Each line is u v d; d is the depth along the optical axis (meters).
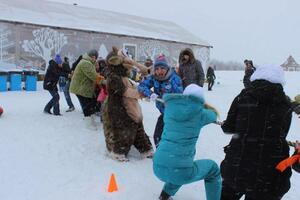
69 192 5.23
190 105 4.24
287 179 3.80
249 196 3.70
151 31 29.14
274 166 3.69
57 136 8.09
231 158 3.84
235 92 23.41
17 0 25.11
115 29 25.94
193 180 4.42
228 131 4.07
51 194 5.14
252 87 3.82
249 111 3.78
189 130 4.29
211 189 4.66
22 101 13.35
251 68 16.33
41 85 20.12
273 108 3.73
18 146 7.28
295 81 31.91
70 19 24.62
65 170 6.10
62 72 10.77
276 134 3.71
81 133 8.43
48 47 22.20
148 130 9.38
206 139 9.09
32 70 18.86
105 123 6.84
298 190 6.04
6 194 5.11
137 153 7.21
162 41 28.27
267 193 3.67
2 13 21.23
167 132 4.39
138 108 6.70
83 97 8.78
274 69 3.75
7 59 20.59
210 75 24.20
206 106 4.59
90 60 8.77
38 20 22.09
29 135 8.09
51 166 6.27
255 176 3.67
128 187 5.46
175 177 4.32
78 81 8.74
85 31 23.69
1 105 12.06
